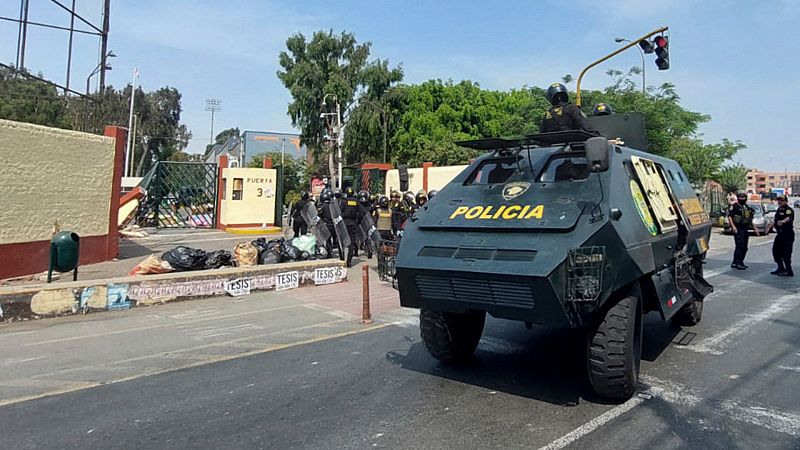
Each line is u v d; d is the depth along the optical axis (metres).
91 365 5.90
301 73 46.25
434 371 5.56
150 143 65.31
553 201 4.83
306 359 6.06
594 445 3.78
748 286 10.77
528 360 5.91
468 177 5.93
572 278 4.07
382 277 7.07
